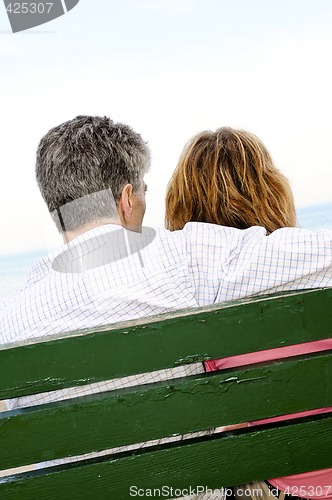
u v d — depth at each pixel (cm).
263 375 120
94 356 115
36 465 145
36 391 115
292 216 164
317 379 122
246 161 158
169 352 117
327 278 127
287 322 119
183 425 120
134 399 118
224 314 117
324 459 126
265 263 126
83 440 118
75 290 130
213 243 133
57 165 140
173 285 131
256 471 124
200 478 123
